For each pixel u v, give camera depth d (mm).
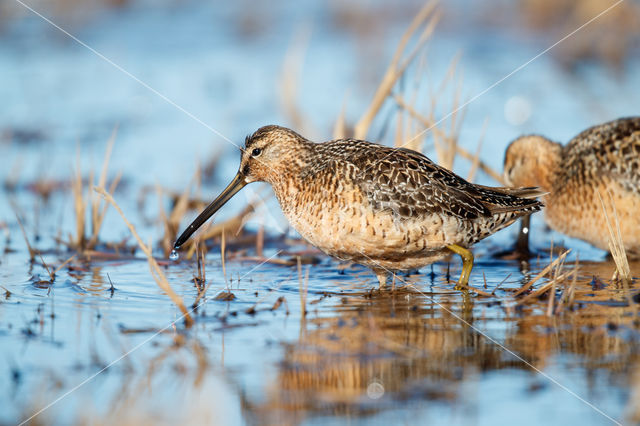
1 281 11148
